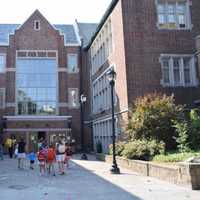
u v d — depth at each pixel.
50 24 45.31
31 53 44.53
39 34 45.00
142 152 20.20
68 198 11.73
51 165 20.48
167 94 26.53
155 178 16.28
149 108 21.88
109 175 17.91
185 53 27.33
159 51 26.97
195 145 19.44
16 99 43.53
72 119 43.94
